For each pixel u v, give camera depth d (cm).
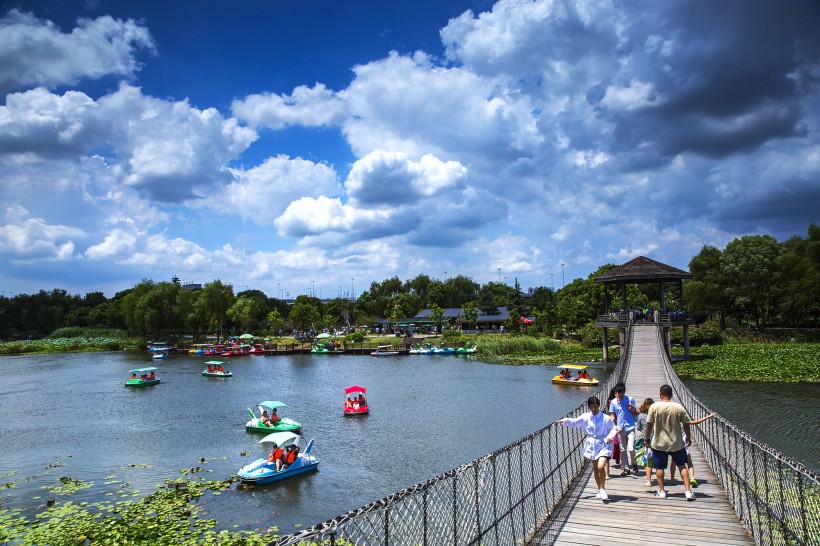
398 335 11050
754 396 3528
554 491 1155
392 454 2534
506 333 10031
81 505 1889
